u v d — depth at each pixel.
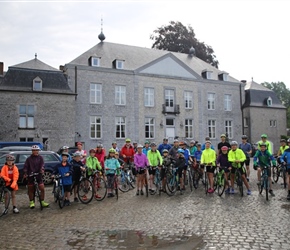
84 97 29.42
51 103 27.31
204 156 10.80
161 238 5.77
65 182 9.18
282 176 13.02
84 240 5.79
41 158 9.25
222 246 5.19
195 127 34.75
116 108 30.78
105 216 7.75
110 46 34.22
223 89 37.22
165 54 34.00
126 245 5.43
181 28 44.81
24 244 5.64
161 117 32.94
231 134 37.16
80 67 29.44
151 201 9.66
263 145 9.97
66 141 27.45
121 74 31.36
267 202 8.87
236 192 10.78
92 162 11.03
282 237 5.59
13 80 26.47
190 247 5.20
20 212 8.51
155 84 33.00
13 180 8.51
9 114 25.84
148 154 11.24
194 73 35.44
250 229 6.15
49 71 28.22
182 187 11.54
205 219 7.11
